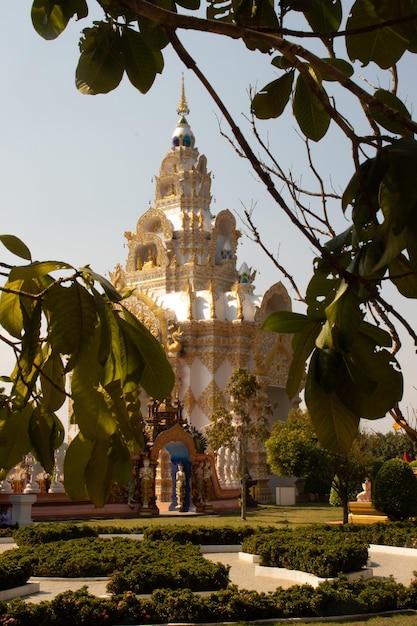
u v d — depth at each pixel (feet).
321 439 9.45
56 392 11.28
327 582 45.11
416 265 8.36
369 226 8.94
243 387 118.93
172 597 40.24
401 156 8.07
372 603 42.70
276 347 169.07
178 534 72.33
